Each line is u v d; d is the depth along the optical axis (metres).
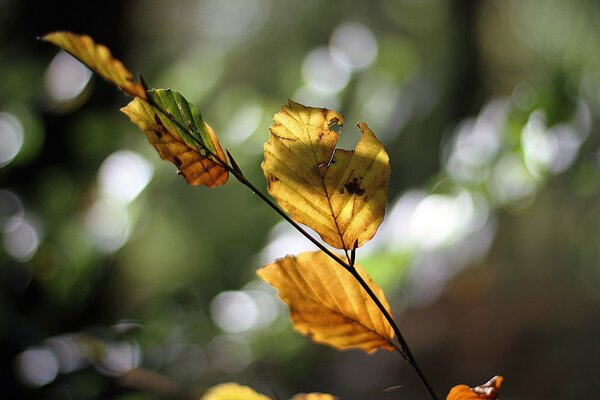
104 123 2.25
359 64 2.38
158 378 1.49
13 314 1.78
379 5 5.80
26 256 2.06
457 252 1.71
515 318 4.21
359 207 0.69
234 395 0.72
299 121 0.69
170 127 0.67
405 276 1.72
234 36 6.48
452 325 4.29
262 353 2.33
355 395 3.94
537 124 1.77
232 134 2.11
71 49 0.65
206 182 0.68
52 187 2.16
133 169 2.08
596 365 4.02
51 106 2.12
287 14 6.42
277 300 2.34
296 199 0.69
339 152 0.69
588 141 1.81
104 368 1.62
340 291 0.71
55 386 1.68
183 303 2.38
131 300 2.57
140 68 3.10
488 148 1.78
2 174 2.11
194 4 6.39
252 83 5.97
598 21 3.69
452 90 4.14
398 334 0.70
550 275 4.10
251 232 2.45
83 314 2.24
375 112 2.40
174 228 3.27
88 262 2.09
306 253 0.71
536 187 1.81
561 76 1.86
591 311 4.17
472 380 4.17
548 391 3.96
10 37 2.54
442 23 5.11
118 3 2.72
